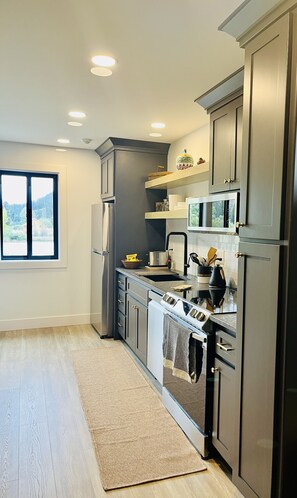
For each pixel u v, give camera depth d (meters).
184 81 2.45
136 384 3.09
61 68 2.27
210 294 2.64
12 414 2.58
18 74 2.37
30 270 4.64
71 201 4.77
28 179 4.69
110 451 2.17
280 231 1.45
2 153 4.38
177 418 2.48
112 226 4.27
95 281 4.58
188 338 2.21
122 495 1.82
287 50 1.39
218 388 2.01
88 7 1.62
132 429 2.42
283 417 1.48
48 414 2.59
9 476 1.94
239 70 2.25
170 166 4.34
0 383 3.07
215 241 3.28
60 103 2.92
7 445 2.22
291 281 1.45
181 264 3.97
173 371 2.42
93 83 2.51
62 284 4.80
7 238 4.66
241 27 1.63
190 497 1.82
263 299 1.56
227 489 1.88
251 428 1.66
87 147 4.67
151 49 2.01
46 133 3.93
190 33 1.84
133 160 4.27
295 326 1.47
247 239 1.69
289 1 1.37
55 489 1.86
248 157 1.67
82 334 4.47
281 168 1.44
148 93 2.68
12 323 4.61
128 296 3.83
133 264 4.12
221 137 2.59
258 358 1.60
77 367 3.43
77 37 1.89
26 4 1.60
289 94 1.40
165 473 1.99
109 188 4.41
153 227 4.42
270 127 1.51
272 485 1.52
